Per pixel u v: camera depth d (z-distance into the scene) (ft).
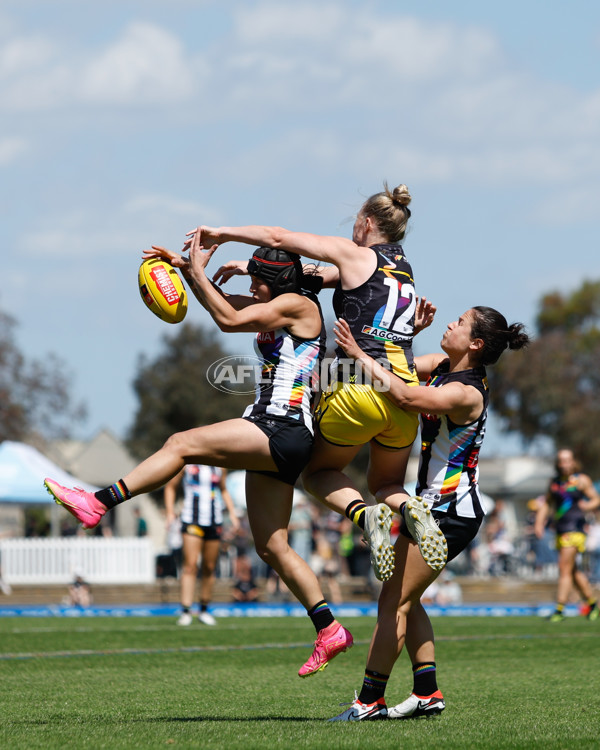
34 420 499.92
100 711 64.08
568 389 556.92
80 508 57.52
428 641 62.18
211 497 143.02
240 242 60.80
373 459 62.44
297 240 59.82
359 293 59.21
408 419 59.98
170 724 57.26
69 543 284.61
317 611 60.39
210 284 59.93
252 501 61.00
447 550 59.67
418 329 66.33
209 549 144.15
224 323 59.11
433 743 49.65
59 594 272.51
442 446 60.23
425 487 60.75
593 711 62.28
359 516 58.95
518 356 568.82
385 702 66.08
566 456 153.38
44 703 67.82
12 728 55.62
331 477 61.57
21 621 156.76
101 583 284.82
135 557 288.71
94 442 580.30
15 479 267.59
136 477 58.03
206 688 76.07
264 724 57.36
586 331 595.88
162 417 497.46
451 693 71.92
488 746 48.78
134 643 114.52
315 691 74.43
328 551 244.01
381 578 58.08
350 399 58.65
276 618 164.76
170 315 61.87
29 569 282.15
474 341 60.80
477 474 61.11
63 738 51.42
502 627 138.41
